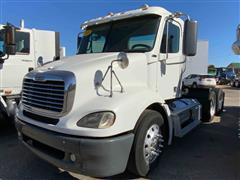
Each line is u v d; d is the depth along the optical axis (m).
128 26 4.92
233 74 35.19
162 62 4.79
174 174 4.28
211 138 6.35
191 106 6.14
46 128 3.64
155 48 4.60
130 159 3.83
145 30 4.71
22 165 4.59
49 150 3.77
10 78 6.75
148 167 4.11
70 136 3.39
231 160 4.91
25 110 4.21
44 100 3.82
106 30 5.17
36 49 7.33
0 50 6.52
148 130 4.04
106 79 3.90
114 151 3.38
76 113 3.50
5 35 6.17
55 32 7.79
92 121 3.37
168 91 5.06
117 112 3.44
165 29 4.79
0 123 6.58
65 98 3.54
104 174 3.38
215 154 5.22
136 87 4.18
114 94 3.76
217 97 8.89
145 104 3.88
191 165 4.65
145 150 4.02
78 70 3.73
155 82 4.67
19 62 6.94
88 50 5.30
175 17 4.83
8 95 6.71
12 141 5.94
